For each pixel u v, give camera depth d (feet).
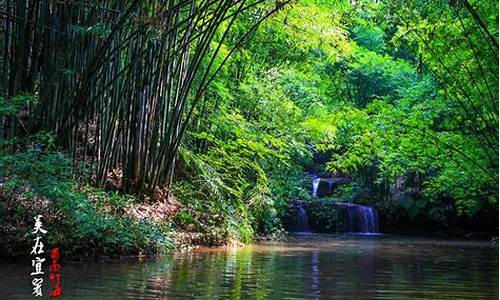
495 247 30.09
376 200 49.34
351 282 14.79
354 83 47.93
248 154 33.53
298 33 32.58
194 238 23.67
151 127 23.26
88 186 20.38
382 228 47.70
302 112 38.52
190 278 14.43
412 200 46.70
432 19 23.40
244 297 11.99
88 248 17.60
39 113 19.26
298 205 47.06
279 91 36.99
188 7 25.08
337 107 44.52
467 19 22.76
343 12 35.14
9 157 15.43
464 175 28.99
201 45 22.82
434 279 15.75
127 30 20.72
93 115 23.57
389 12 24.81
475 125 24.88
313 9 31.24
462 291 13.65
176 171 27.91
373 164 46.16
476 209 40.81
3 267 14.84
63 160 16.58
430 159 28.58
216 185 28.53
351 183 52.24
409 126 27.22
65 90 19.90
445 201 45.78
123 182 22.62
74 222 17.12
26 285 12.52
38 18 19.75
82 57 20.24
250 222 31.58
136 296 11.68
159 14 17.99
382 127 27.94
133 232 19.60
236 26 31.63
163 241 20.63
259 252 23.09
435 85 31.86
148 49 20.72
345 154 30.78
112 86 21.38
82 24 19.74
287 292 12.85
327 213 46.88
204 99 30.40
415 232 46.96
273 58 39.32
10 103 17.20
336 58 37.11
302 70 43.21
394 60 49.44
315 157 59.26
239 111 33.22
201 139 31.68
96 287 12.57
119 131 22.41
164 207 24.02
